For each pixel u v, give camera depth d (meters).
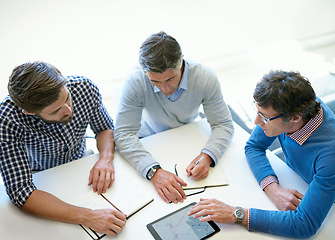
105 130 1.44
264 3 2.82
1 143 1.08
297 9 2.99
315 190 0.95
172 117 1.48
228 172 1.21
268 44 3.17
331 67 3.03
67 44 2.36
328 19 3.19
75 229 1.00
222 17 2.77
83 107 1.29
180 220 1.02
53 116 1.07
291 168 1.21
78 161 1.28
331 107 2.08
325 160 0.94
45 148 1.29
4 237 0.98
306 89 0.91
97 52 2.50
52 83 0.96
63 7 2.18
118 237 0.97
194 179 1.17
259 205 1.07
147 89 1.32
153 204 1.08
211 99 1.38
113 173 1.21
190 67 1.32
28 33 2.18
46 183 1.17
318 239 0.96
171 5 2.50
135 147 1.27
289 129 1.01
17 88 0.95
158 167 1.19
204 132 1.41
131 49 2.59
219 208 1.01
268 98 0.93
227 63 3.13
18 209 1.08
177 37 2.75
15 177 1.08
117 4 2.31
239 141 1.36
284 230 0.95
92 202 1.09
